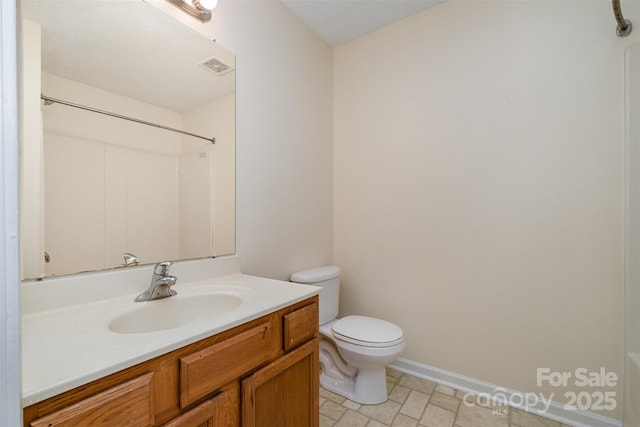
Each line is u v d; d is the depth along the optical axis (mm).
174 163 1242
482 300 1661
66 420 504
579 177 1414
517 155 1562
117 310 899
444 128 1786
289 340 991
